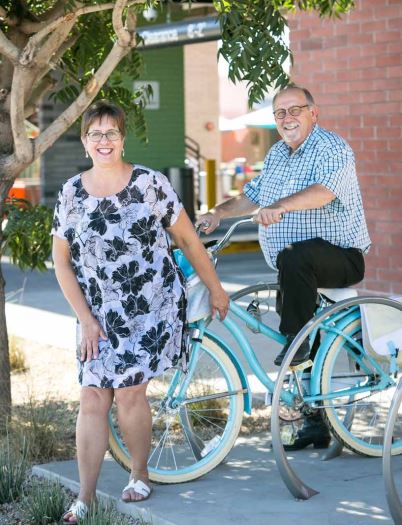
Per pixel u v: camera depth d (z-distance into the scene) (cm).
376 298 509
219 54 517
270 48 511
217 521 452
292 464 536
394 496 426
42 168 1978
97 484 505
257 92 517
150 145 2086
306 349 509
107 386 451
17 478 514
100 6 553
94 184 454
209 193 2142
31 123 1948
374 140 935
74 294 458
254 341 756
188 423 527
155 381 650
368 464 534
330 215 517
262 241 546
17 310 1140
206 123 3781
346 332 522
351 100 955
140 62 670
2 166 592
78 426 468
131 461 493
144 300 454
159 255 459
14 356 858
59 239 461
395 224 922
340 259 516
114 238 450
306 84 997
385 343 513
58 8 621
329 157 508
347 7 607
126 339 452
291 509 467
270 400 521
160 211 459
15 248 630
